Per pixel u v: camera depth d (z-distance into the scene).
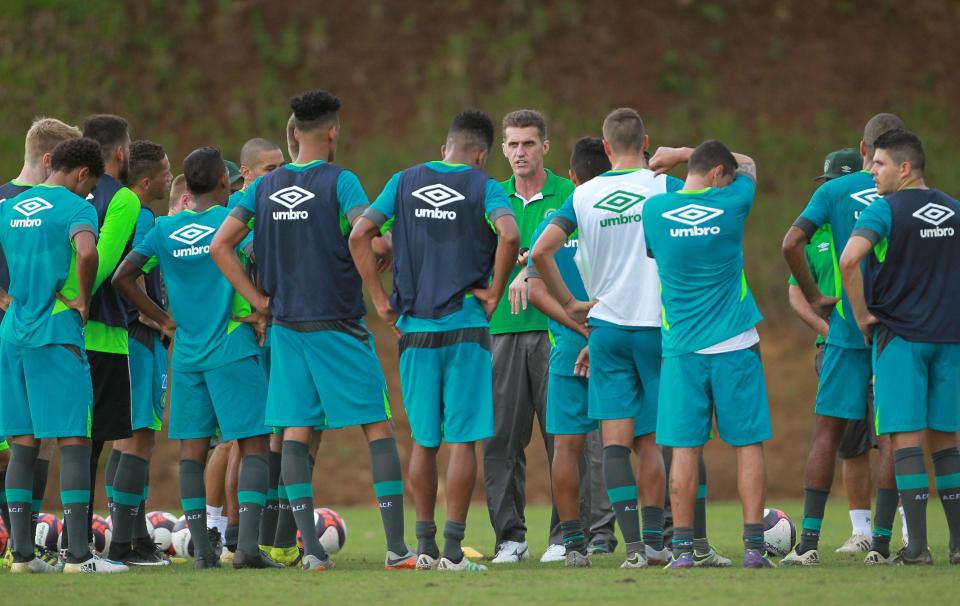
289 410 22.48
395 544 22.41
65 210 22.34
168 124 74.62
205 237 23.91
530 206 28.45
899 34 87.44
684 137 78.19
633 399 23.06
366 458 58.78
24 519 22.11
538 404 27.53
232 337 23.69
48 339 22.05
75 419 22.16
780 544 27.27
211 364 23.66
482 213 22.11
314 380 22.52
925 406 21.81
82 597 17.19
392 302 22.59
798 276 23.92
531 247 24.92
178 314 24.00
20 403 22.36
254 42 79.88
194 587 18.31
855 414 23.55
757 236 73.56
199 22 80.19
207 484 28.50
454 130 22.77
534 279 24.38
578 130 76.50
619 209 22.80
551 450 27.58
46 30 76.50
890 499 23.98
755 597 16.47
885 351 21.89
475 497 56.59
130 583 19.05
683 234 21.44
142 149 26.22
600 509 30.00
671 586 17.77
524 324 27.41
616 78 81.06
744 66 83.62
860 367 23.56
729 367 21.34
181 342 23.97
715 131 78.94
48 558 24.73
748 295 21.88
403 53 80.69
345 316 22.59
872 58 85.56
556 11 83.94
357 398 22.47
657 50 83.19
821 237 27.17
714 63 83.50
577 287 26.38
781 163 78.06
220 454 28.33
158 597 17.14
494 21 82.94
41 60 75.19
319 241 22.47
